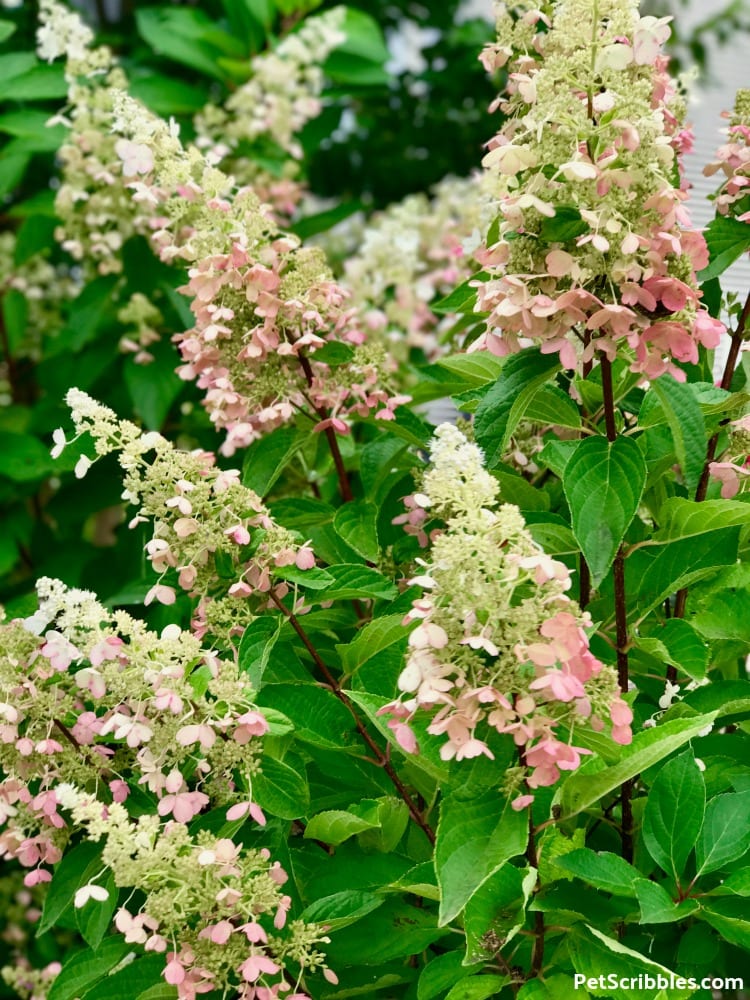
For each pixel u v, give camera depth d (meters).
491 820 1.39
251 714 1.55
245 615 1.72
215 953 1.48
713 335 1.50
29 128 3.14
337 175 4.58
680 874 1.62
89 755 1.72
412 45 4.92
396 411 2.10
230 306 1.90
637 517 1.93
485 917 1.48
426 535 2.05
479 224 2.72
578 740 1.47
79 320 3.02
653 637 1.74
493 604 1.32
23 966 2.98
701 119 2.80
